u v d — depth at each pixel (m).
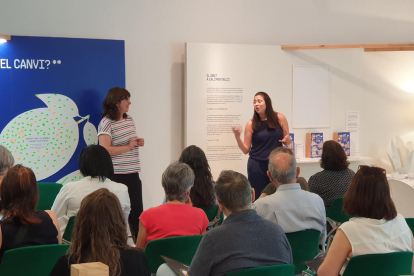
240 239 2.18
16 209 2.48
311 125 6.22
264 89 5.98
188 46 5.65
